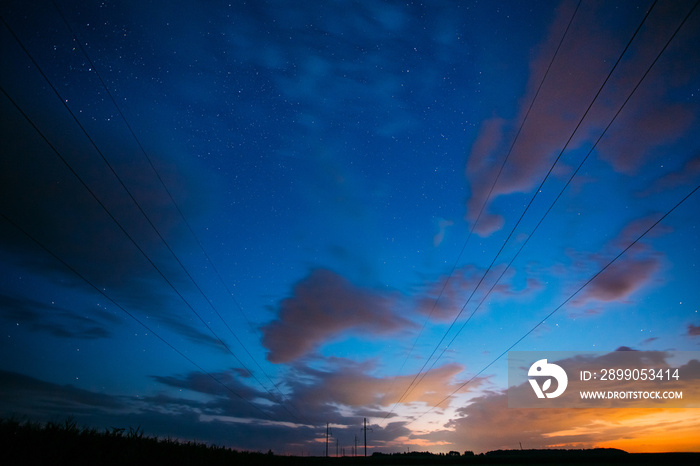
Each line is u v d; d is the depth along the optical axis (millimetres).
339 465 41531
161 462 13336
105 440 12188
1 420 9703
